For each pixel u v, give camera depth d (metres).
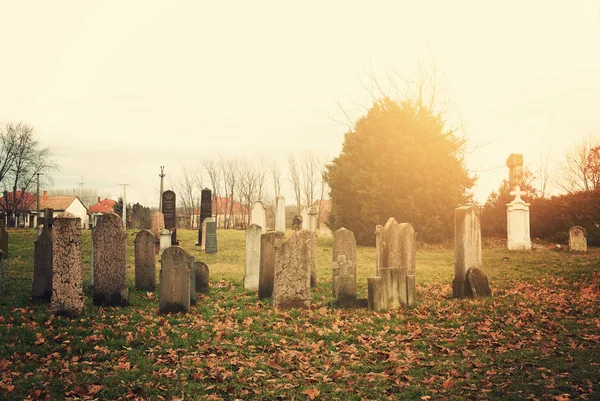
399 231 12.33
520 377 6.47
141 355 7.44
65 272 9.68
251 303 11.55
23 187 62.59
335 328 9.13
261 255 12.12
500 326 9.30
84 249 22.19
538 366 6.93
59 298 9.66
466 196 29.67
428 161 28.02
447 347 8.06
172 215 27.38
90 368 6.76
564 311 10.49
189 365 7.00
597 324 9.19
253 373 6.72
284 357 7.42
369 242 29.12
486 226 31.44
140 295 12.38
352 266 11.61
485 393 5.96
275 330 9.09
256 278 13.55
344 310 10.94
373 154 29.36
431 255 24.09
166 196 27.33
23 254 20.20
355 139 31.02
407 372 6.86
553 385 6.09
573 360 7.12
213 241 22.28
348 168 30.06
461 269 12.41
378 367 7.04
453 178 28.34
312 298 12.24
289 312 10.48
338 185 31.06
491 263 19.45
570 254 22.27
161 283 10.45
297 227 27.58
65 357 7.21
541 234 30.08
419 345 8.19
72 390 5.91
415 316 10.27
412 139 28.16
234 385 6.27
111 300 10.92
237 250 23.22
